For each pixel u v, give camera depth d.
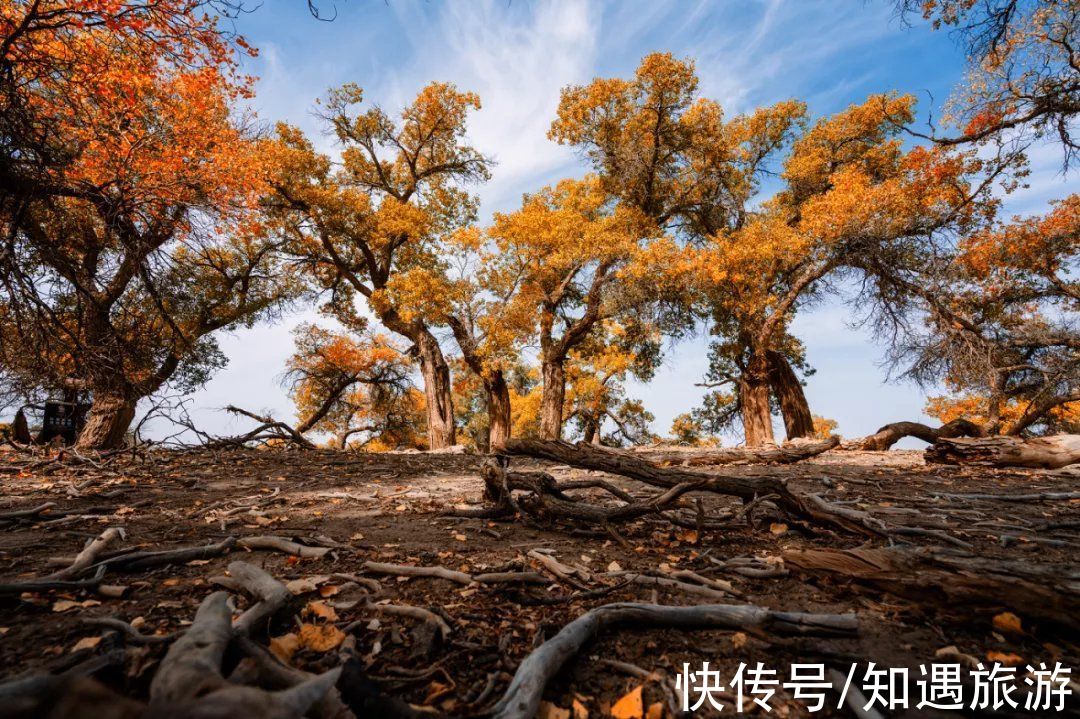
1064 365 17.98
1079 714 1.64
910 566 2.50
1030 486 6.44
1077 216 17.34
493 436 23.86
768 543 3.94
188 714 0.90
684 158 24.11
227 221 9.40
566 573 2.99
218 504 5.21
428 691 1.71
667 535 4.09
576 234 21.66
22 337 7.75
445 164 25.33
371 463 9.44
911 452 11.18
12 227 6.61
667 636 2.16
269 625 2.17
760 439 22.19
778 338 23.44
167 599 2.48
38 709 0.86
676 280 20.92
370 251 23.39
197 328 19.45
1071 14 10.73
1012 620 2.17
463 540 3.98
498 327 20.83
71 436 13.27
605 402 29.47
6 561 3.15
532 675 1.65
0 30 6.13
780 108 24.22
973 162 16.38
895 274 18.47
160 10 6.43
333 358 26.12
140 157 7.99
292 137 20.77
